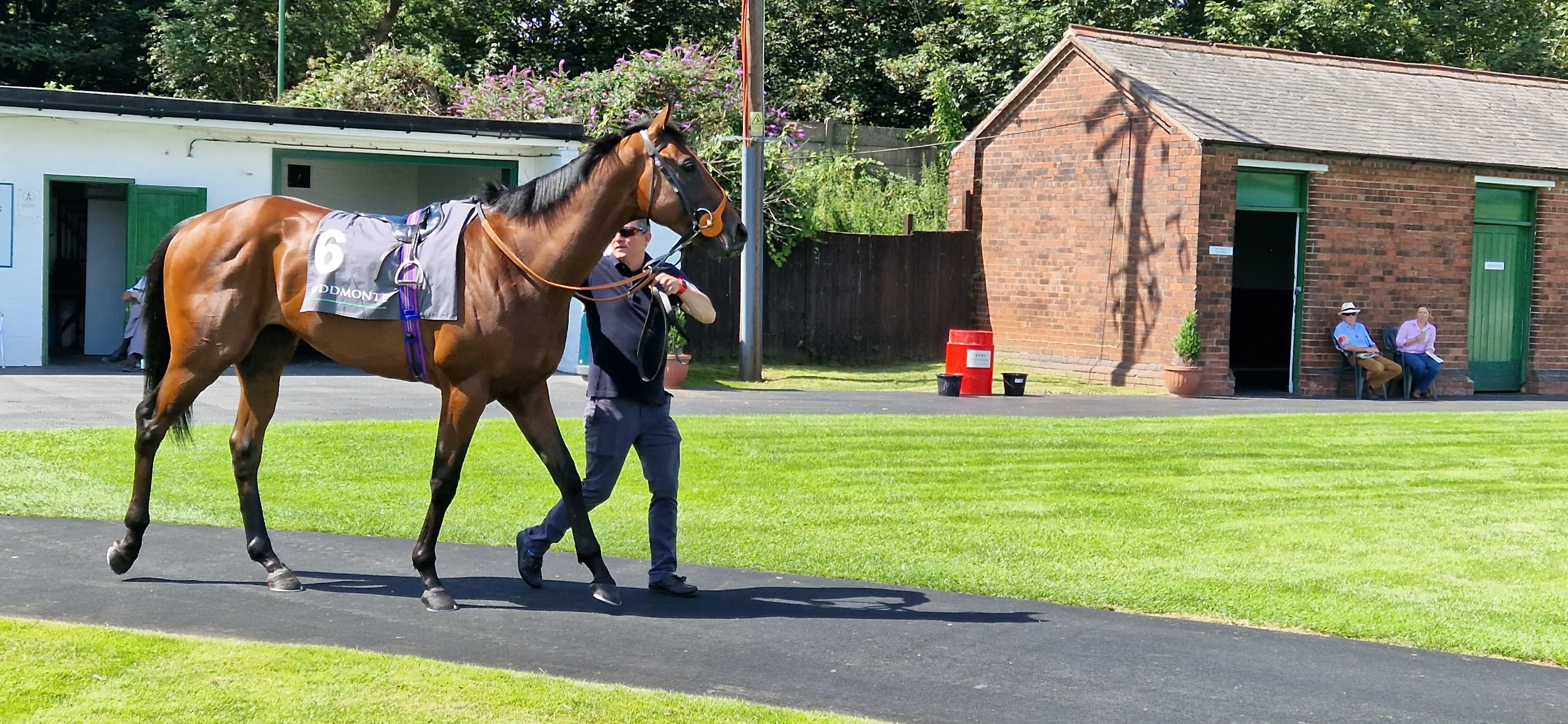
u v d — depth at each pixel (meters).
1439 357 20.03
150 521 7.76
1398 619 6.32
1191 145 18.88
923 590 6.76
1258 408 16.62
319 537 7.55
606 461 6.37
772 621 6.07
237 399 13.30
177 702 4.53
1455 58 30.97
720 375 18.88
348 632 5.66
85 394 13.70
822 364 21.20
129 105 16.12
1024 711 4.93
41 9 31.84
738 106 22.58
